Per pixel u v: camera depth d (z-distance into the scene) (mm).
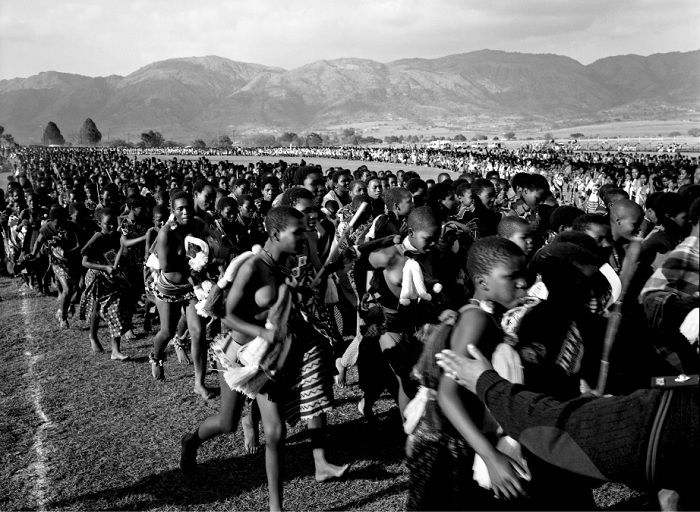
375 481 4902
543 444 2646
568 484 3014
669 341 3115
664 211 5312
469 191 8172
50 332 9219
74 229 9266
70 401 6598
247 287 4266
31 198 12016
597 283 3441
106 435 5773
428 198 8000
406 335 5113
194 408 6371
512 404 2738
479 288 3189
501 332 3061
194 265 5848
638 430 2504
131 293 8078
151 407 6410
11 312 10484
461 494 3158
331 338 4703
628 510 4449
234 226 8203
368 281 5426
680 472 2488
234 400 4559
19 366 7738
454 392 2982
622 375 3504
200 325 6496
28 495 4773
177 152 109812
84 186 18969
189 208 6477
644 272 3539
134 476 5031
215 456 5344
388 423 5961
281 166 26156
